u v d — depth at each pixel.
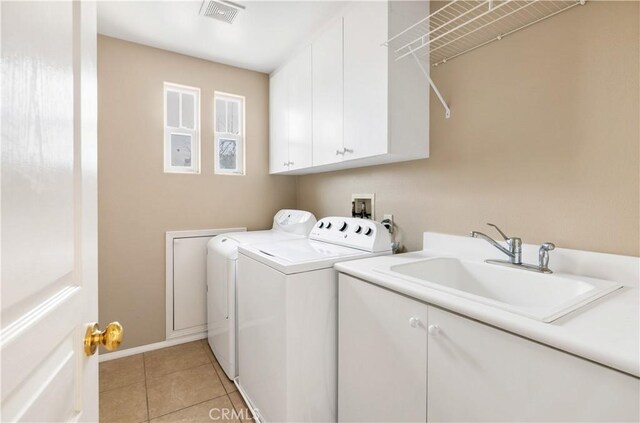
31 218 0.39
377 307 1.20
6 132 0.34
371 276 1.20
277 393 1.43
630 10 1.04
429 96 1.69
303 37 2.16
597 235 1.13
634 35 1.04
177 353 2.34
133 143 2.29
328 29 1.92
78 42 0.56
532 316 0.78
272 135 2.73
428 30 1.66
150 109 2.35
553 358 0.71
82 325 0.58
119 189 2.25
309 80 2.12
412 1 1.59
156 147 2.38
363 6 1.63
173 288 2.46
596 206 1.13
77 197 0.56
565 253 1.20
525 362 0.76
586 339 0.67
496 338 0.81
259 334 1.60
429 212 1.73
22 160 0.37
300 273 1.39
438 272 1.48
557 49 1.22
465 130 1.55
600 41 1.11
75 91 0.55
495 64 1.42
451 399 0.93
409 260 1.45
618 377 0.62
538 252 1.27
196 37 2.19
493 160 1.44
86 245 0.60
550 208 1.25
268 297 1.50
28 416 0.38
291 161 2.38
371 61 1.58
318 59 2.02
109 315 2.23
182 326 2.49
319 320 1.45
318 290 1.44
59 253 0.48
